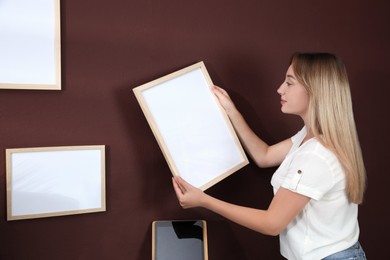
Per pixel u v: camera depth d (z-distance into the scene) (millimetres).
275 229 1089
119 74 1322
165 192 1424
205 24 1417
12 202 1220
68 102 1271
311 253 1172
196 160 1316
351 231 1203
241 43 1472
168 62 1378
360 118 1685
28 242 1265
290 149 1346
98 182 1314
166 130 1285
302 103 1188
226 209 1146
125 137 1352
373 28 1675
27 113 1229
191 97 1328
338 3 1607
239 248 1545
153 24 1350
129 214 1384
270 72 1523
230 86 1470
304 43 1566
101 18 1289
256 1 1481
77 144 1291
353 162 1118
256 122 1520
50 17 1215
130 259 1399
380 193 1746
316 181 1071
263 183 1563
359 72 1665
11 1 1172
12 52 1182
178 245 1345
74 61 1269
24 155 1222
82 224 1329
